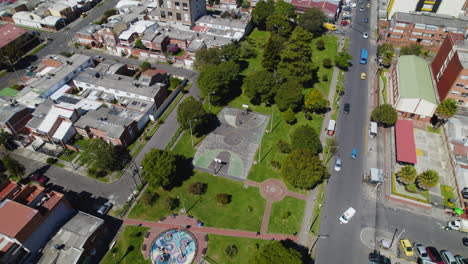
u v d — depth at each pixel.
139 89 120.06
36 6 185.12
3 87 132.00
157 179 85.31
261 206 88.19
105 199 90.50
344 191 92.50
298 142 97.12
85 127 105.44
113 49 155.62
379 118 109.75
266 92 116.50
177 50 152.12
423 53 151.12
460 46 111.56
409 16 152.75
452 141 102.88
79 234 75.62
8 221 69.81
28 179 96.19
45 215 74.25
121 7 183.38
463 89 108.81
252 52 147.38
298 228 83.25
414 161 97.00
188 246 79.19
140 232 82.31
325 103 113.31
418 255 77.94
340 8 192.25
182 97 127.19
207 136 109.81
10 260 69.69
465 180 90.12
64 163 101.06
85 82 125.75
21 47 155.00
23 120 109.19
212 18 168.25
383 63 141.88
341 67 143.00
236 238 80.75
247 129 112.56
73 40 163.50
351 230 83.06
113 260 76.56
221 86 117.00
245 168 98.81
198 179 95.56
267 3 169.88
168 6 160.62
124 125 104.19
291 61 126.19
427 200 89.38
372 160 101.50
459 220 83.75
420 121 114.81
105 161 93.12
